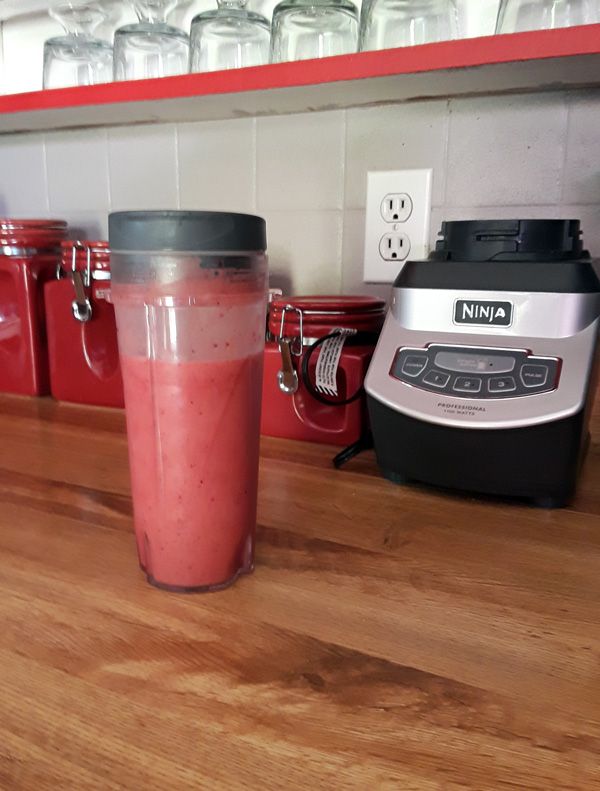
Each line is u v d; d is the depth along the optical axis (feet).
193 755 0.98
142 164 3.16
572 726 1.04
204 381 1.30
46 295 2.89
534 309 1.81
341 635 1.27
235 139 2.93
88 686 1.13
